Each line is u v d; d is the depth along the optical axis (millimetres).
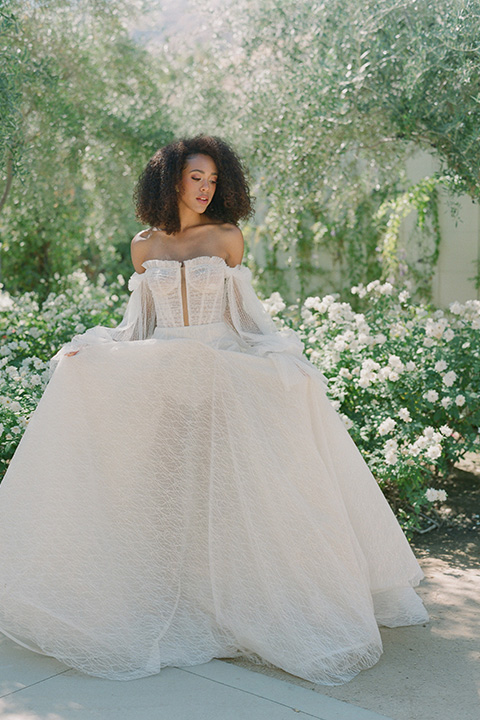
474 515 4445
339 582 2801
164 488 2951
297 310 7414
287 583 2791
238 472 2869
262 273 9281
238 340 3271
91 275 12445
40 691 2533
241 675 2658
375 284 5430
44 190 7586
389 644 2914
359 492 3057
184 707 2422
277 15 5691
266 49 5984
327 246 8719
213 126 7000
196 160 3174
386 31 4766
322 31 5148
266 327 3312
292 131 5578
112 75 7824
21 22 5953
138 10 7582
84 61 7105
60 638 2732
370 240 8375
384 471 4129
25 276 11055
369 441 4453
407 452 4168
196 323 3180
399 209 7414
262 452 2881
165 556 2908
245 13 6023
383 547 3027
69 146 7441
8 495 2912
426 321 4930
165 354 3010
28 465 2924
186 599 2916
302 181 5738
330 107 5152
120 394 2984
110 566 2828
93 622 2746
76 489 2887
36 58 6566
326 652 2670
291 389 3012
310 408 3076
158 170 3230
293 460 2934
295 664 2650
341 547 2857
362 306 8500
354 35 4812
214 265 3168
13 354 5500
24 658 2795
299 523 2834
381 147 5980
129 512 2904
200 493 2980
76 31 7105
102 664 2678
